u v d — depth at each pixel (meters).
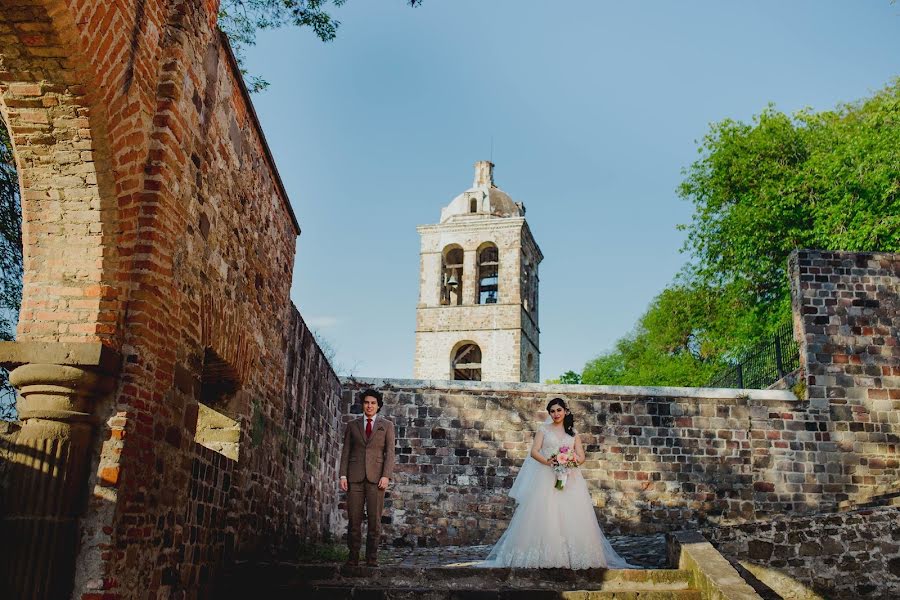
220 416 7.63
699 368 32.03
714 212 26.39
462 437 13.41
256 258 8.25
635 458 13.27
